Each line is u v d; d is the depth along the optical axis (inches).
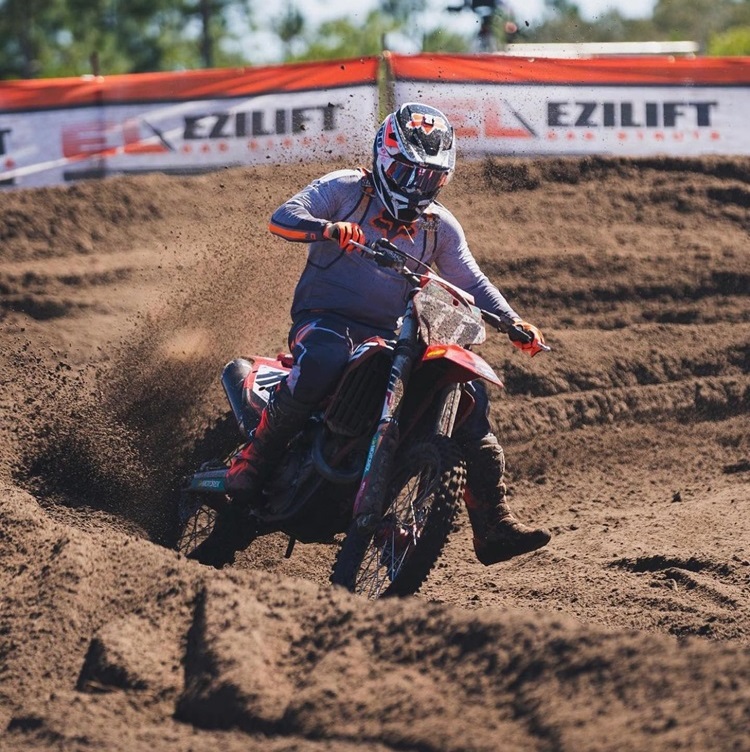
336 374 642.8
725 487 974.4
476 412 663.8
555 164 1691.7
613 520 888.3
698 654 416.5
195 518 820.6
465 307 620.7
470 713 409.7
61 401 959.0
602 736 381.7
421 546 587.8
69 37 4842.5
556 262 1438.2
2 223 1686.8
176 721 449.7
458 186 1653.5
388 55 1691.7
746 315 1330.0
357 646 462.3
